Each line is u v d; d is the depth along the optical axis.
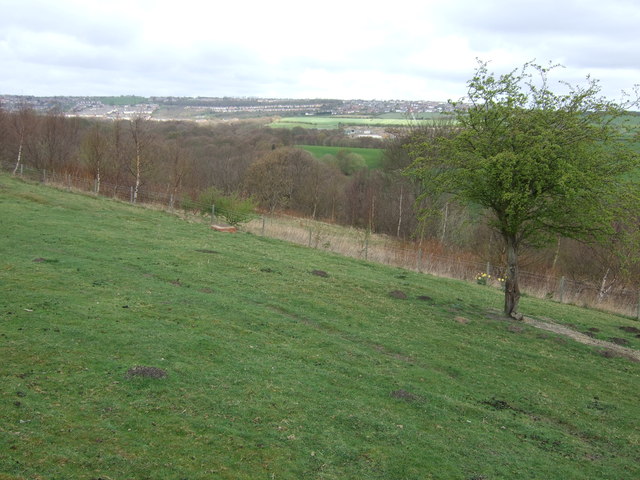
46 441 9.41
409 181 58.31
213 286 21.56
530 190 20.94
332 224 65.94
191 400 11.85
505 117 21.14
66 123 67.62
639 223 21.55
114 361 13.06
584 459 12.37
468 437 12.46
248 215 41.12
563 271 44.38
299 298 21.66
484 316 23.47
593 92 21.05
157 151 63.81
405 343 18.50
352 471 10.30
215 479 9.27
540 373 17.58
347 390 13.90
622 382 17.69
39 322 14.76
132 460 9.34
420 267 35.69
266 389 13.05
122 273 21.28
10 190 38.25
